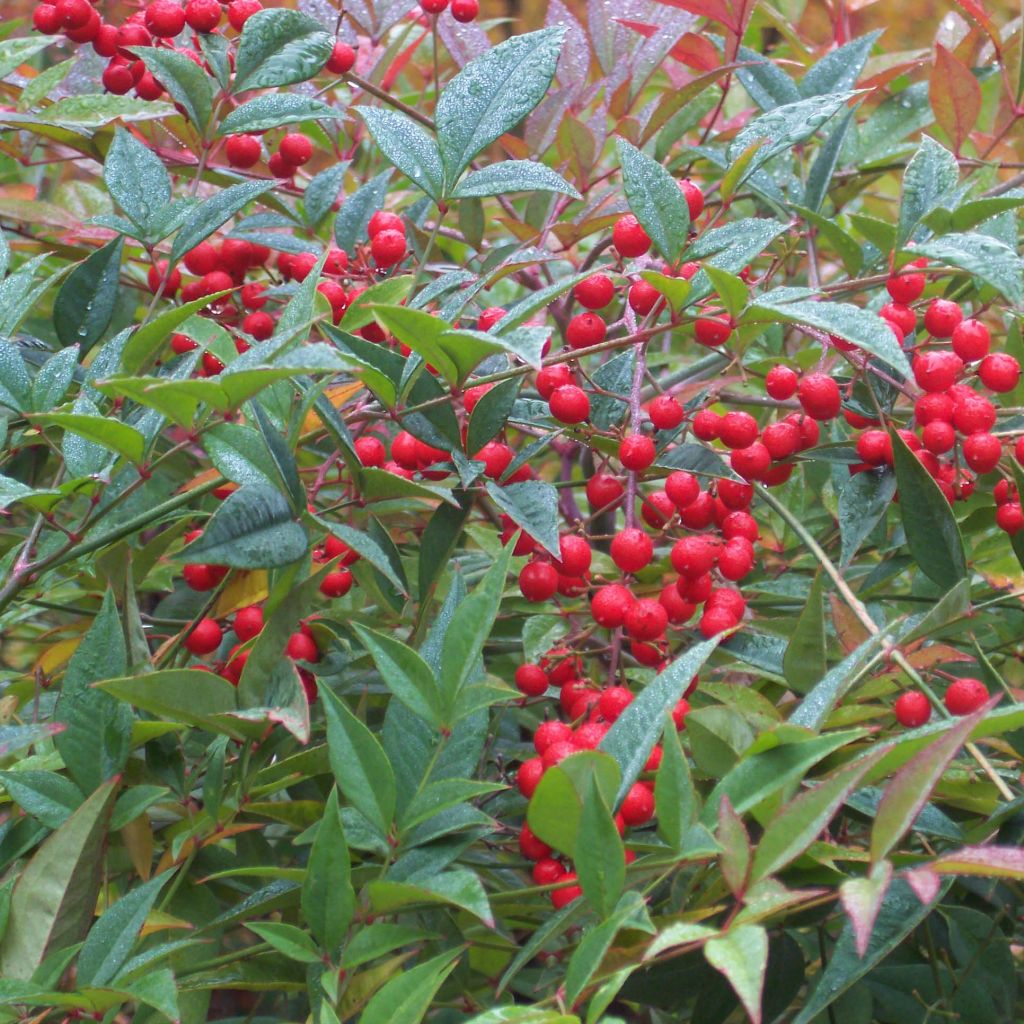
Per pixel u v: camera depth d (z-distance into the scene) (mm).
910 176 401
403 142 409
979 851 293
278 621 357
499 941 388
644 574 449
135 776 387
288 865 449
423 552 392
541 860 365
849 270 478
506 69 407
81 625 482
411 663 349
